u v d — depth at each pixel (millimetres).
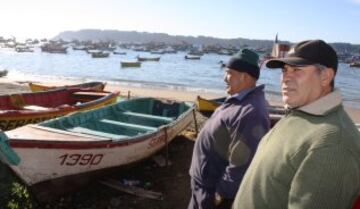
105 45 138625
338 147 1604
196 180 3430
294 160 1722
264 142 2100
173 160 8336
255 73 3434
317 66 1857
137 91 24406
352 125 1778
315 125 1734
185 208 6117
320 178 1601
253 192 1962
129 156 7000
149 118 9227
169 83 33031
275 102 22141
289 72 1940
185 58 83500
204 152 3369
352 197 1631
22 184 6246
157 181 7121
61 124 7562
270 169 1849
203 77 40875
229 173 3086
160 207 6102
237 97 3271
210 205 3318
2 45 128250
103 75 39406
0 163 7012
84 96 12648
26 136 5926
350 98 27219
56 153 5652
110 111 9359
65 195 6211
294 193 1682
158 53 109688
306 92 1878
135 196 6414
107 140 6277
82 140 5922
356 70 69188
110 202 6152
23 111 8945
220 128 3256
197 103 14414
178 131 9141
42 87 16500
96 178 6645
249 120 3080
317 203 1600
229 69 3498
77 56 81062
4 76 31812
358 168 1610
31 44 149000
